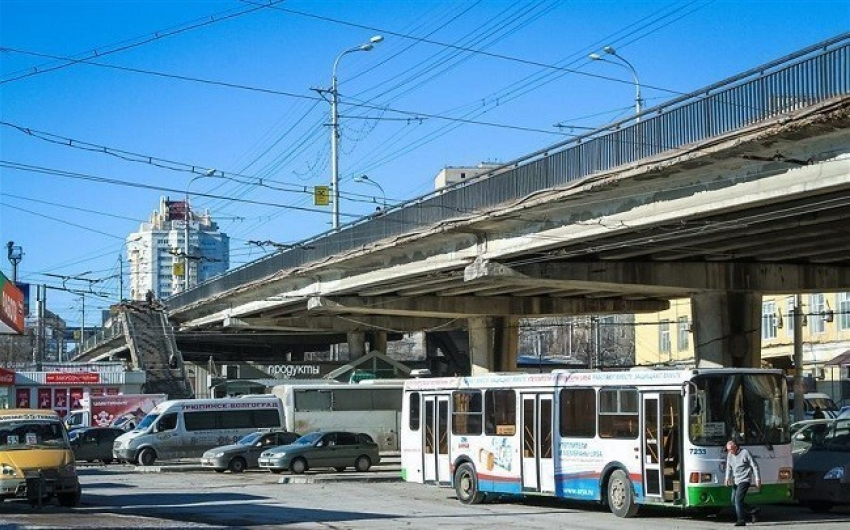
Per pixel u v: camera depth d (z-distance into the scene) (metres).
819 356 66.38
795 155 25.23
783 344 70.44
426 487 33.78
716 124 26.28
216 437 47.03
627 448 22.55
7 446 24.78
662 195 29.95
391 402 53.75
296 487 33.81
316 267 51.78
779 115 24.23
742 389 21.81
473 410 27.44
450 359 84.06
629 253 38.06
